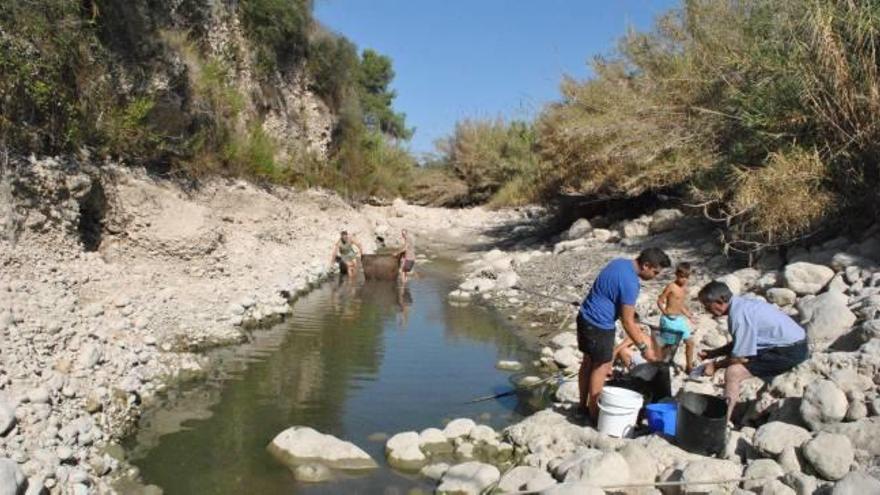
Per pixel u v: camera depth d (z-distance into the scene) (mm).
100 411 6500
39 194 9695
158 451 6020
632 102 15891
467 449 6125
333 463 5832
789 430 5184
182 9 16609
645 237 15719
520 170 32781
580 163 18109
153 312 9602
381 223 25000
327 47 24094
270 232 15906
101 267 10445
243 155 16703
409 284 15055
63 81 10805
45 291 8812
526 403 7496
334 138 25188
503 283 13758
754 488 4727
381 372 8484
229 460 5867
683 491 4875
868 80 9648
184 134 14398
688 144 14219
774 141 11148
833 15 9969
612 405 5973
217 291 11406
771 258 10672
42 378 6582
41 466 5148
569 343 9586
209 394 7465
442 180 36938
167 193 12289
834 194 10094
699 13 15180
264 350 9219
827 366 5809
